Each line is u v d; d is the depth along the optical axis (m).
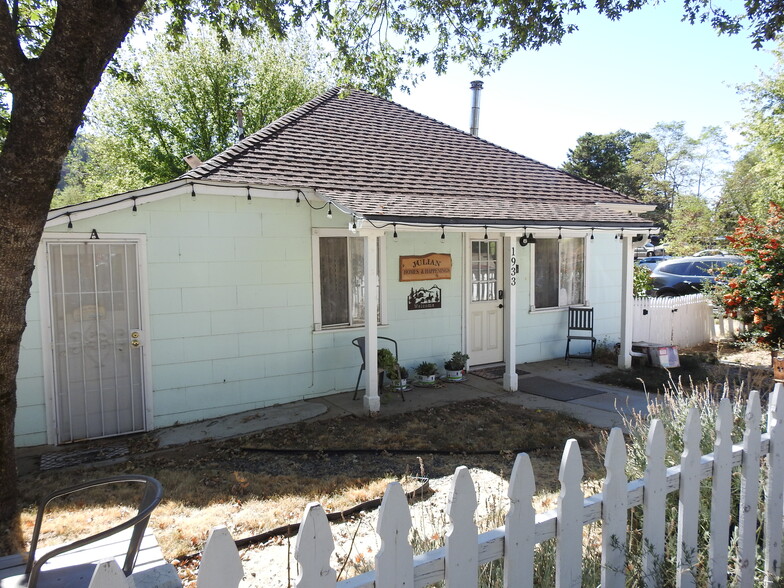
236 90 25.72
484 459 5.64
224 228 7.18
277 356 7.70
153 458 5.84
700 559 2.58
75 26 3.64
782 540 2.94
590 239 10.97
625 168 53.78
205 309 7.12
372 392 7.22
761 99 19.73
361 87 8.23
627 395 8.09
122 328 6.63
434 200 8.31
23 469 5.57
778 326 10.17
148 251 6.71
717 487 2.57
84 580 2.39
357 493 4.71
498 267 10.06
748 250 10.57
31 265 3.96
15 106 3.69
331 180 8.07
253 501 4.62
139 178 25.61
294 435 6.45
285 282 7.69
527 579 2.01
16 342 4.04
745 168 37.25
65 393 6.35
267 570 3.55
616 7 6.53
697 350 11.77
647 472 2.34
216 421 7.07
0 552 3.73
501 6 7.11
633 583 2.36
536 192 10.45
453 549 1.81
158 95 24.83
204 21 6.95
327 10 6.90
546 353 10.68
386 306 8.72
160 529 4.10
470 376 9.37
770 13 6.01
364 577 1.70
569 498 2.09
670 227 33.03
